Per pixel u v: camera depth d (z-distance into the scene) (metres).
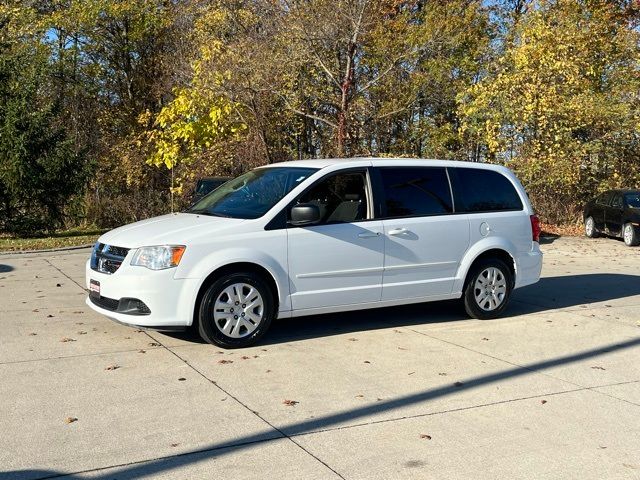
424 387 5.68
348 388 5.60
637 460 4.32
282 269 6.84
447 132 23.16
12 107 17.84
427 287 7.77
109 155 24.95
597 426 4.90
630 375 6.16
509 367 6.32
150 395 5.31
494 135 21.58
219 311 6.60
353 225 7.22
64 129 19.16
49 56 23.42
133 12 25.48
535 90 21.11
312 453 4.32
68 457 4.18
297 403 5.22
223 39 20.94
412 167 7.87
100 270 6.79
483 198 8.28
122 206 22.95
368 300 7.41
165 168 24.47
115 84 27.03
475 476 4.04
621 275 12.62
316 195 7.12
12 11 23.34
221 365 6.14
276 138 20.83
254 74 18.47
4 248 15.27
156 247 6.45
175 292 6.42
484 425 4.87
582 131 22.66
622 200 19.03
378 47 20.75
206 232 6.60
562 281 11.83
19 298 9.12
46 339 6.89
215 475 3.98
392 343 7.08
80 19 24.64
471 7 22.81
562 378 6.03
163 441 4.46
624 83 23.17
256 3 20.42
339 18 18.20
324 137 21.25
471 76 23.38
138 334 7.16
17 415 4.84
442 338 7.34
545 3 23.16
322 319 8.20
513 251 8.38
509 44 23.23
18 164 17.72
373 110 21.48
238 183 7.90
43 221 19.03
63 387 5.45
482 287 8.22
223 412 5.00
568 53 21.80
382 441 4.54
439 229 7.78
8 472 3.96
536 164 21.42
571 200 23.20
